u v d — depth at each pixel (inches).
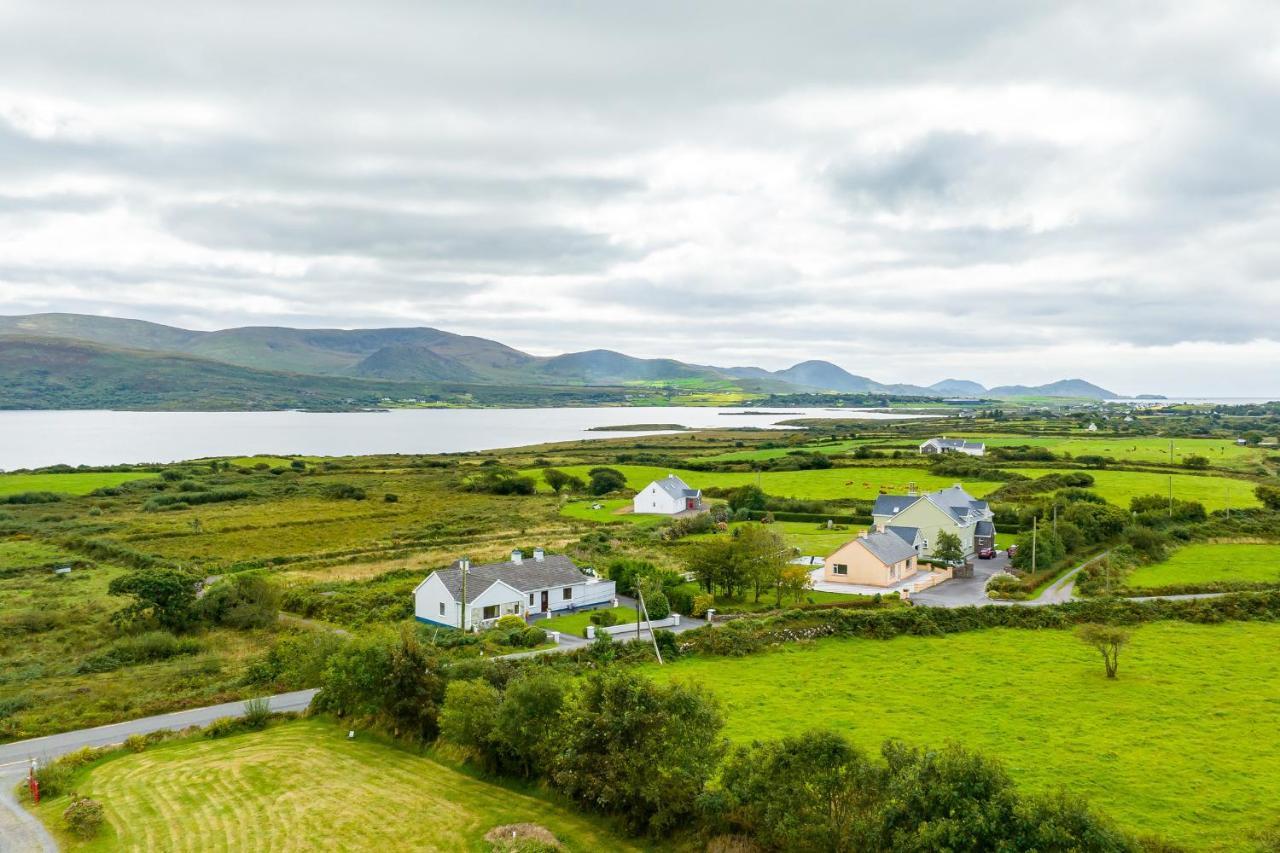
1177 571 3403.1
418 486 6855.3
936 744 1708.9
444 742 1728.6
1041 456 7052.2
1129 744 1715.1
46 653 2522.1
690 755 1344.7
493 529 4744.1
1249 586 3075.8
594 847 1318.9
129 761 1681.8
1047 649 2482.8
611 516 5236.2
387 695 1809.8
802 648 2524.6
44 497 5718.5
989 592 3154.5
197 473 7258.9
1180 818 1389.0
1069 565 3619.6
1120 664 2293.3
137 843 1320.1
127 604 3102.9
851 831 1163.3
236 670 2364.7
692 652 2452.0
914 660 2379.4
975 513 4207.7
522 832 1328.7
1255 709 1924.2
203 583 3321.9
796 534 4564.5
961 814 1071.0
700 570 3115.2
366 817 1411.2
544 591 2999.5
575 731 1439.5
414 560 3905.0
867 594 3206.2
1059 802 1082.1
